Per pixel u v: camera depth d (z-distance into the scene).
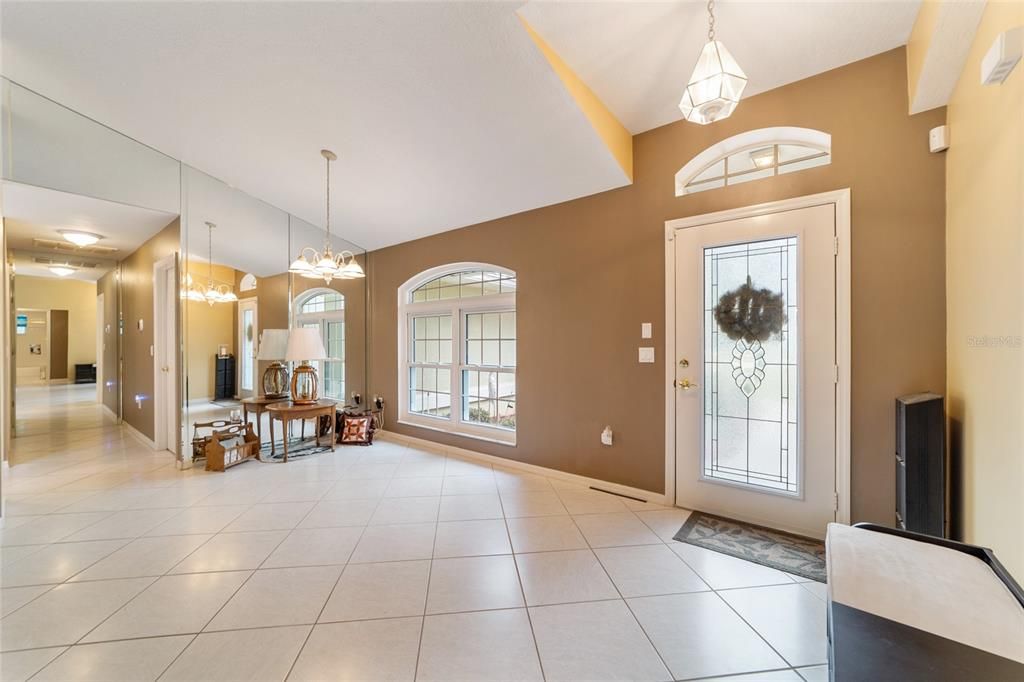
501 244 3.80
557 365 3.42
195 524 2.56
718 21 1.98
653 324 2.91
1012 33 1.23
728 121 2.61
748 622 1.67
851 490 2.23
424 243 4.46
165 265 4.14
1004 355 1.42
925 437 1.79
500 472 3.59
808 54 2.17
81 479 3.42
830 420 2.28
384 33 2.13
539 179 3.14
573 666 1.44
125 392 5.43
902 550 1.28
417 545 2.30
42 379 9.91
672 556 2.17
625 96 2.58
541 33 2.08
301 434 4.57
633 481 3.01
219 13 2.12
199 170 3.84
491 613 1.72
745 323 2.55
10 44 2.45
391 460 3.96
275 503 2.90
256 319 4.36
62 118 3.12
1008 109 1.35
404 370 4.77
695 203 2.74
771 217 2.45
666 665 1.45
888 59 2.13
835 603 1.06
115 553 2.20
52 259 5.41
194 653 1.50
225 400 4.14
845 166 2.24
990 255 1.52
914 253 2.06
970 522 1.70
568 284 3.35
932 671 0.80
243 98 2.76
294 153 3.31
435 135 2.86
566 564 2.10
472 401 4.22
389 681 1.38
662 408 2.87
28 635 1.58
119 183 3.45
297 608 1.75
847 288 2.22
